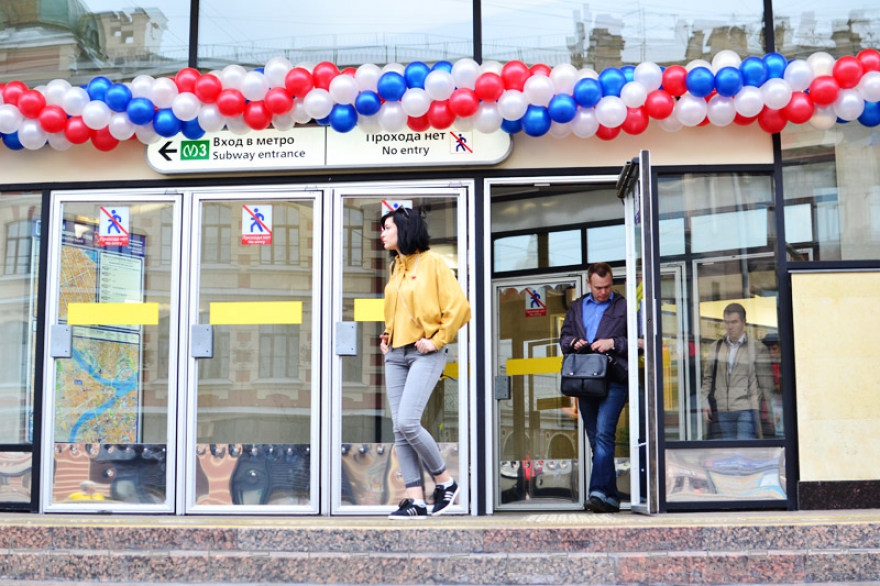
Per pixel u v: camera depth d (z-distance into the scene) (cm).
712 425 718
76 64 787
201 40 778
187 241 747
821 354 717
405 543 583
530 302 839
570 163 731
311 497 723
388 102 682
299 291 739
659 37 755
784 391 716
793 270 724
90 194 754
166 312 746
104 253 754
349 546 586
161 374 744
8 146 737
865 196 731
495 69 684
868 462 709
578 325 750
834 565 563
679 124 693
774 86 673
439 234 732
